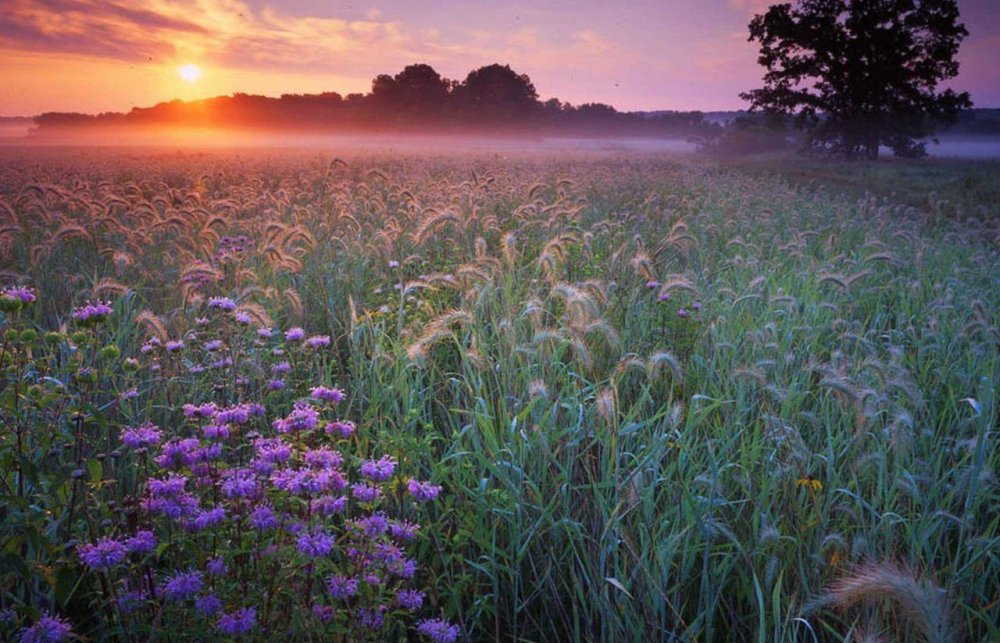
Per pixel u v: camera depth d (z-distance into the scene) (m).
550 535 3.74
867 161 58.59
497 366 4.91
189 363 5.01
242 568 2.72
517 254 6.98
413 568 2.87
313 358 5.47
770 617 3.24
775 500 3.76
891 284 8.63
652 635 3.10
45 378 3.14
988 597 3.50
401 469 3.71
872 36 60.00
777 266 9.05
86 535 3.06
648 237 10.80
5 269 7.29
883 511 3.86
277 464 3.14
